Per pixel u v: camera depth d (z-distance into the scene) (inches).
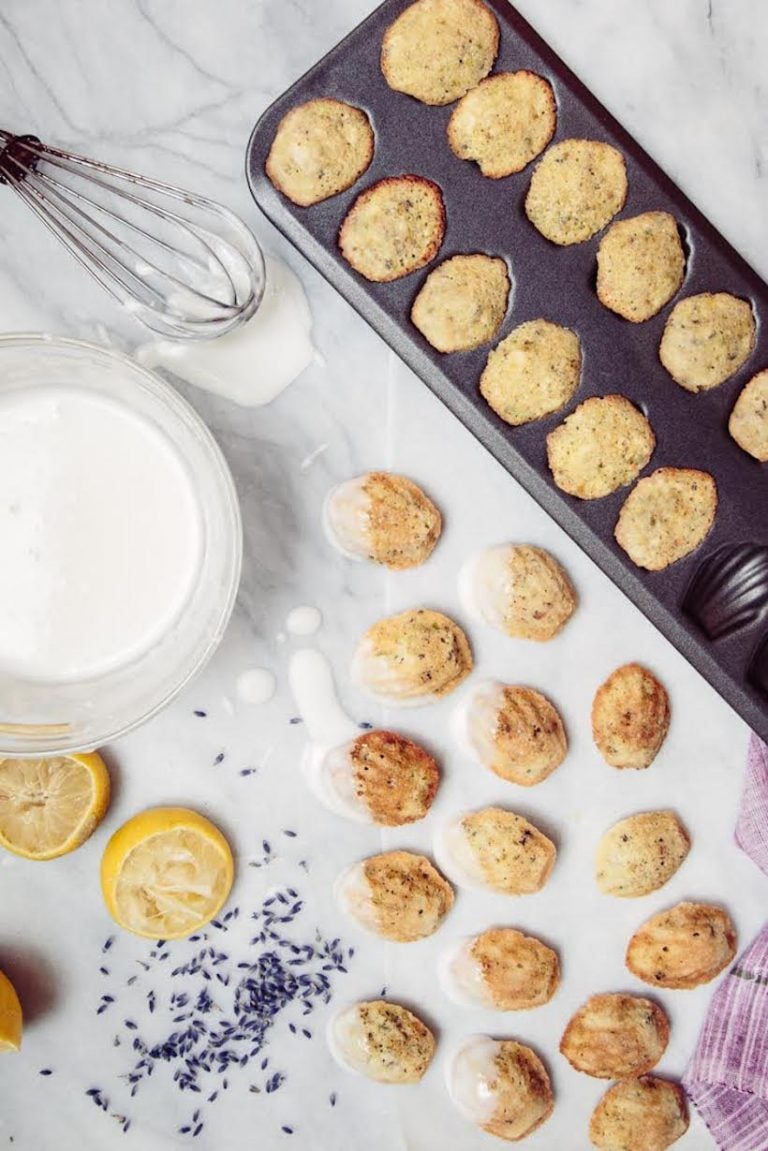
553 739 43.5
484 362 41.3
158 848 42.5
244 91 41.9
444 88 40.4
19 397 40.2
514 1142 45.2
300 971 44.4
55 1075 44.3
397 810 43.5
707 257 41.2
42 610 40.3
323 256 40.7
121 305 42.1
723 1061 44.6
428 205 40.8
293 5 41.8
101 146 41.9
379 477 42.8
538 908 44.6
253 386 42.7
